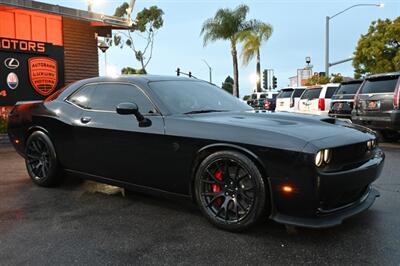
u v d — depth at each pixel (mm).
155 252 3172
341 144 3277
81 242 3381
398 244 3264
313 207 3162
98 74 14312
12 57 11781
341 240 3359
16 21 12031
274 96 27562
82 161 4703
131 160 4180
